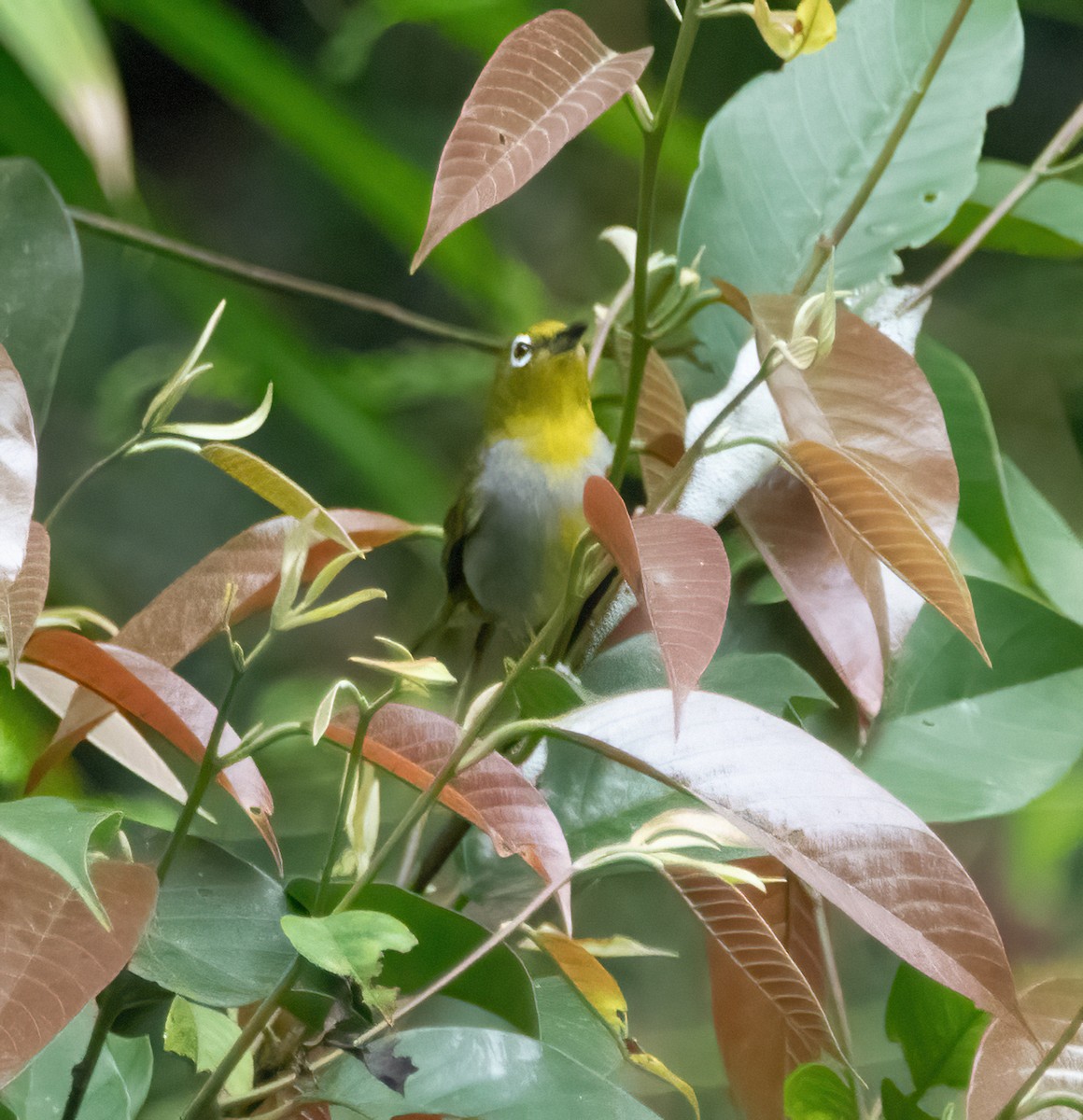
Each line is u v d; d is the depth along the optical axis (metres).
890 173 3.84
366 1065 2.23
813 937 3.06
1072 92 8.93
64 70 2.95
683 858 2.30
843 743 3.41
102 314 8.59
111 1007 2.33
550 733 2.27
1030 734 3.35
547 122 2.26
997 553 3.78
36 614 2.05
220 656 8.44
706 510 3.17
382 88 8.94
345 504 9.10
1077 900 5.48
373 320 9.52
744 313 3.03
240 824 4.09
